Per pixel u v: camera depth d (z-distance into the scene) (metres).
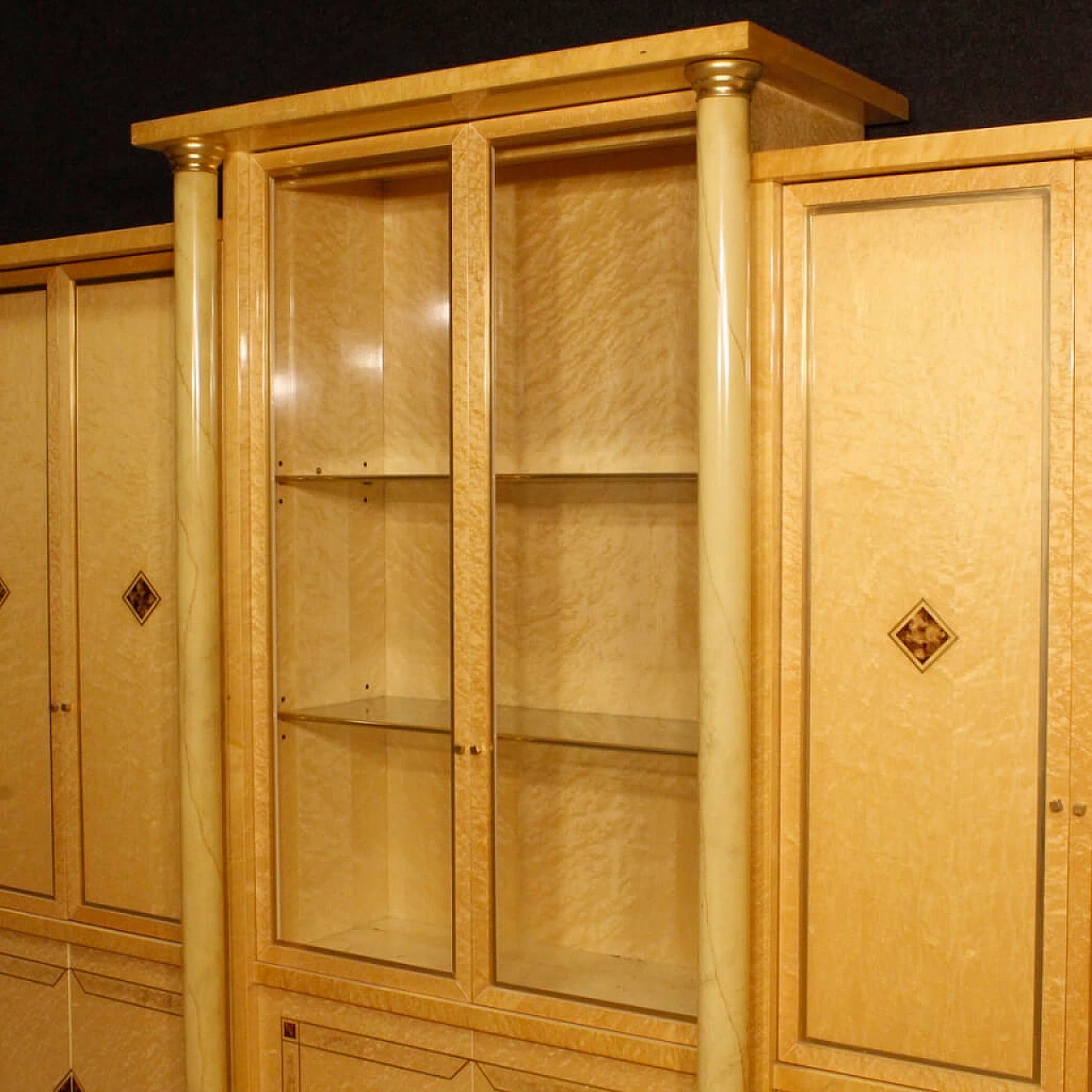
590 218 2.58
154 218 3.57
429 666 2.85
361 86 2.40
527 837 2.57
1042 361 2.06
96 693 3.01
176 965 2.92
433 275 2.76
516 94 2.30
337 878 2.79
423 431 2.81
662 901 2.54
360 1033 2.64
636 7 2.85
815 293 2.20
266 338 2.68
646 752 2.42
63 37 3.68
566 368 2.63
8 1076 3.21
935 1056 2.18
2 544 3.14
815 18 2.68
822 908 2.24
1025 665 2.09
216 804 2.71
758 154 2.20
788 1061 2.27
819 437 2.20
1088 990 2.08
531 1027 2.43
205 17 3.45
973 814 2.13
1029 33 2.49
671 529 2.55
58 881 3.08
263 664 2.71
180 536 2.68
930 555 2.14
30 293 3.06
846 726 2.21
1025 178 2.06
